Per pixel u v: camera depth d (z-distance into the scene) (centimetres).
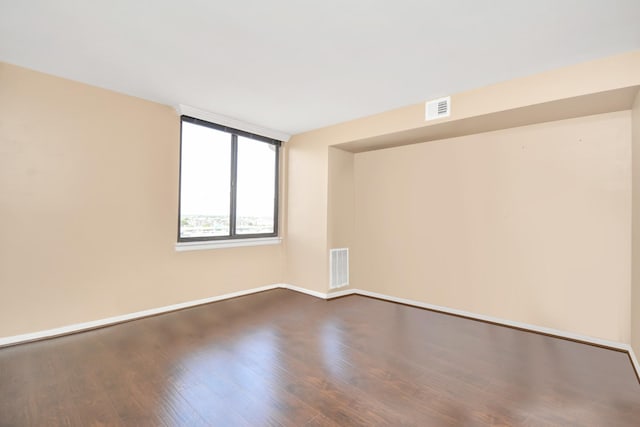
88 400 183
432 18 192
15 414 170
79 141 290
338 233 436
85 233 294
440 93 306
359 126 383
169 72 268
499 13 186
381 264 431
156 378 209
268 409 177
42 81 270
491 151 341
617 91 231
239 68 259
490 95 284
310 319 336
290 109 355
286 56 239
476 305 346
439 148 381
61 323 280
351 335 292
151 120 336
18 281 260
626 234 264
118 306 314
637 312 232
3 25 202
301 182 452
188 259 368
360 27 202
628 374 222
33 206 266
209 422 166
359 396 192
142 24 201
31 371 216
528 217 315
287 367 227
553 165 301
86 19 196
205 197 387
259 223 448
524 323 314
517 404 186
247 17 192
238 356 244
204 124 375
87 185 295
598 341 274
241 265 423
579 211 287
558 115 286
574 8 179
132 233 323
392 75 268
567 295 291
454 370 226
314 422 167
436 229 380
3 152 252
